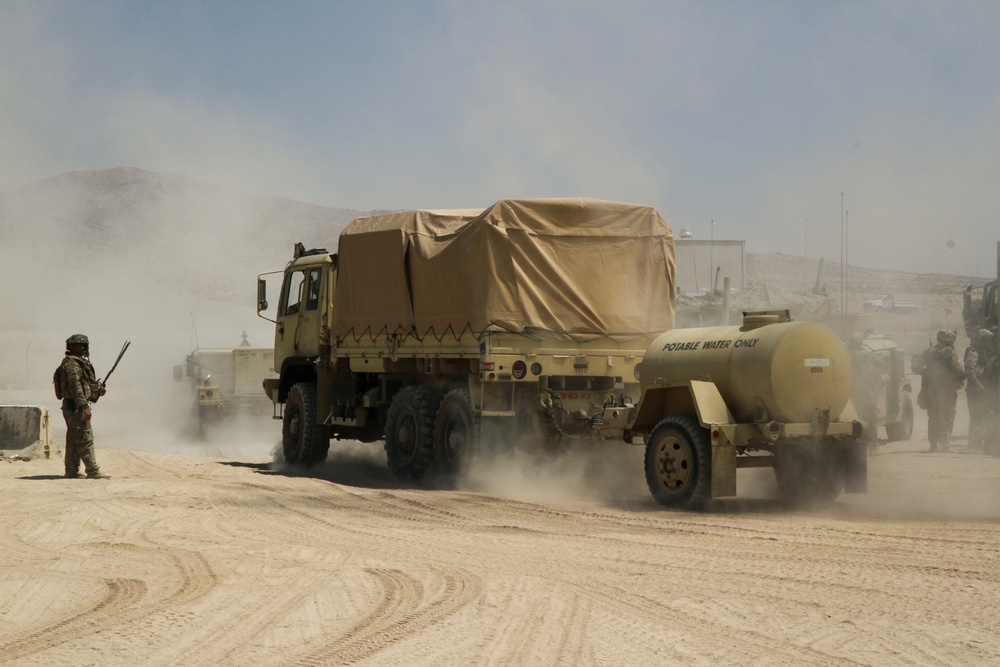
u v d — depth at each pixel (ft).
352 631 19.63
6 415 57.36
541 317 43.34
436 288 45.50
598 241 44.65
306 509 36.96
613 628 19.67
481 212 45.65
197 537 30.73
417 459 46.29
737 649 18.24
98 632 19.80
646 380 38.78
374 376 52.24
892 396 60.59
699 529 31.19
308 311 56.44
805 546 27.99
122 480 46.11
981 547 27.43
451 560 26.71
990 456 56.59
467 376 45.60
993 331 64.03
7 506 37.17
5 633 19.95
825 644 18.52
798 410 35.27
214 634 19.51
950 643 18.51
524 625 19.93
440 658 17.78
